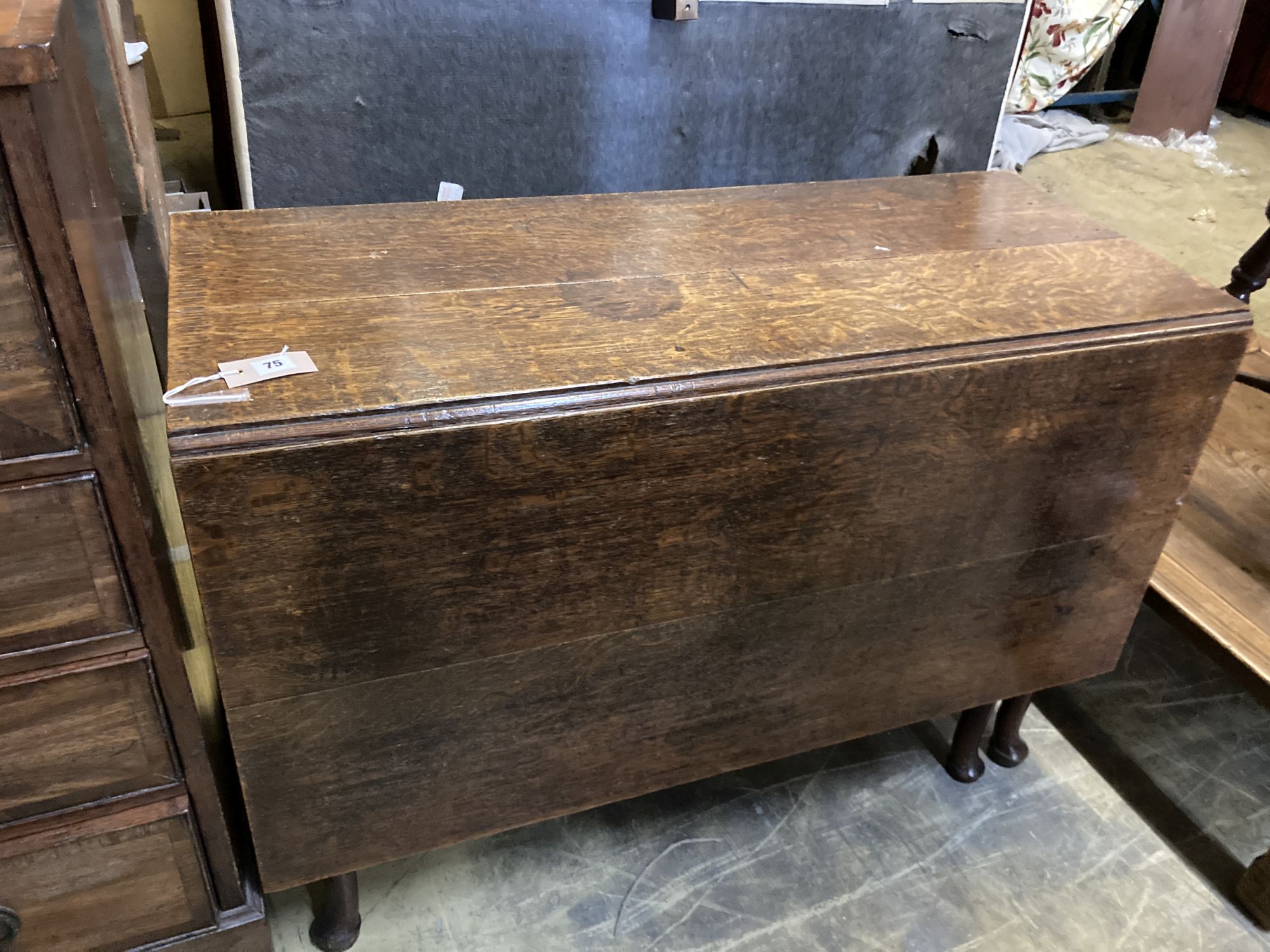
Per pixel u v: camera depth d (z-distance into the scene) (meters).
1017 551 0.99
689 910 1.11
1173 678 1.50
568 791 0.95
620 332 0.81
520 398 0.71
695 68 1.47
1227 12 3.13
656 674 0.90
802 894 1.13
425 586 0.75
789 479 0.83
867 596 0.95
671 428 0.76
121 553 0.69
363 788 0.85
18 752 0.74
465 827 0.93
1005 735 1.30
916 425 0.85
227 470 0.65
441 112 1.34
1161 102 3.33
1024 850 1.21
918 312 0.89
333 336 0.77
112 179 0.89
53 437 0.63
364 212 1.00
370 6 1.22
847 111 1.64
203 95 1.86
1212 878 1.19
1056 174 3.03
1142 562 1.08
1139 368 0.91
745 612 0.90
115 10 1.02
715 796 1.25
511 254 0.94
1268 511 1.37
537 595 0.80
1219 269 2.48
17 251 0.56
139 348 0.91
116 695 0.75
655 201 1.10
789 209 1.10
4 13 0.56
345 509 0.69
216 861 0.89
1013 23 1.69
